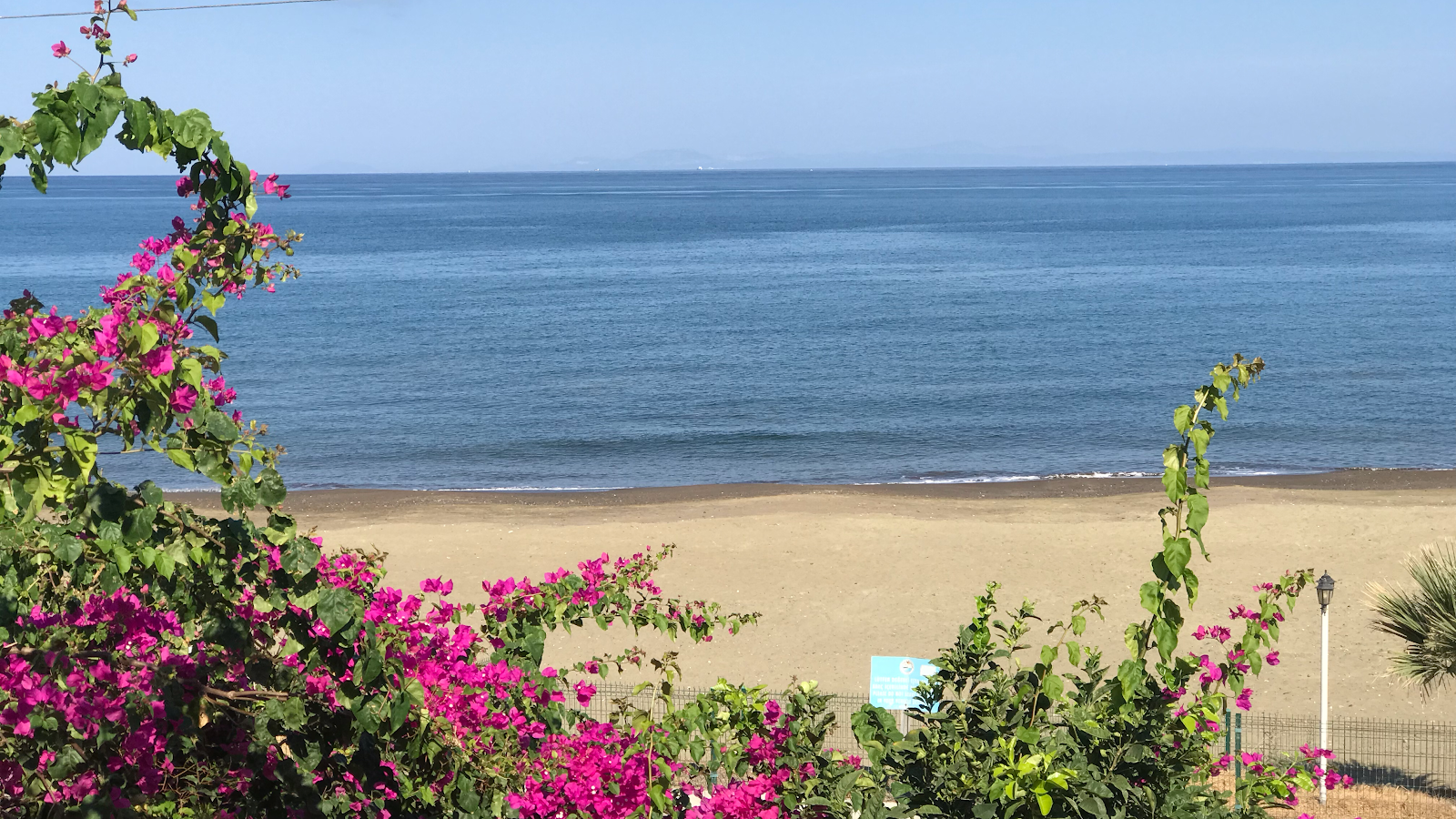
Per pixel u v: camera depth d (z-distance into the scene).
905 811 5.25
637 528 27.80
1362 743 15.05
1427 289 88.50
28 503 3.66
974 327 72.81
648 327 73.50
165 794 4.38
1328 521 27.62
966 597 22.22
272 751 4.68
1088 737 5.03
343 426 46.84
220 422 3.88
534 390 54.25
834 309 80.81
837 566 24.27
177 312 4.51
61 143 4.29
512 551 25.97
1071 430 46.06
